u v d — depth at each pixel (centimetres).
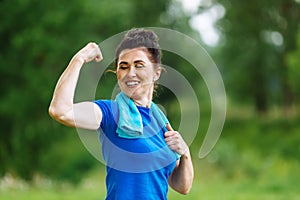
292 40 3919
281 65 4022
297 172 2241
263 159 2758
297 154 2867
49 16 2103
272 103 4419
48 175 2325
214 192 1653
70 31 2200
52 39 2097
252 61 4141
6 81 2222
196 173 2294
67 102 350
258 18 4119
